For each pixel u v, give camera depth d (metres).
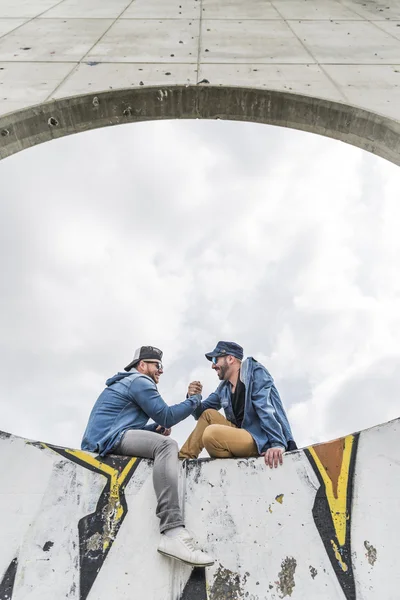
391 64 4.41
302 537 2.09
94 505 2.18
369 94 3.84
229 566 2.01
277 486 2.25
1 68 4.33
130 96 3.84
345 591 1.95
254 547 2.07
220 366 2.75
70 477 2.26
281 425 2.50
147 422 2.68
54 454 2.34
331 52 4.70
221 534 2.10
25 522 2.12
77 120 3.85
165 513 2.04
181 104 3.93
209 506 2.19
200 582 1.97
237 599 1.93
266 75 4.16
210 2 6.36
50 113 3.73
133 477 2.25
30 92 3.86
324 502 2.19
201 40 4.99
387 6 6.23
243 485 2.26
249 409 2.52
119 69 4.25
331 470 2.29
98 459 2.31
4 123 3.61
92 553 2.04
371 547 2.05
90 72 4.20
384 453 2.33
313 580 1.98
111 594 1.94
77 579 1.98
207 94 3.88
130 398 2.47
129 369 2.77
